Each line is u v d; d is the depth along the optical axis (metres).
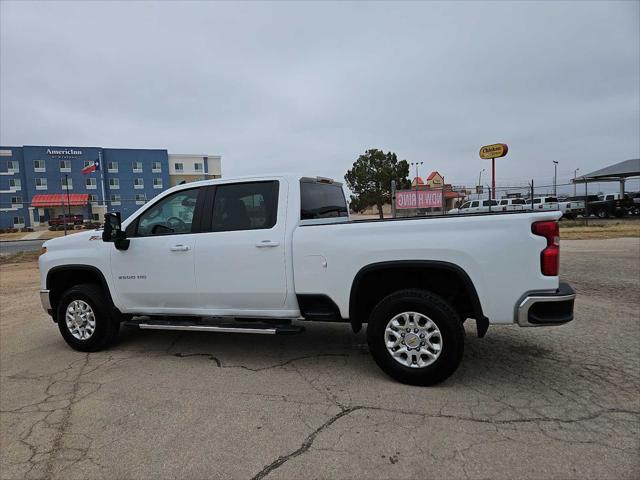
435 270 3.87
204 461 2.81
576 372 4.04
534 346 4.80
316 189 4.87
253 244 4.35
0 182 62.03
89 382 4.21
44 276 5.39
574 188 35.97
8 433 3.29
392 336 3.88
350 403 3.54
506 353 4.59
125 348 5.28
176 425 3.29
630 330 5.30
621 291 7.49
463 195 38.00
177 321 4.85
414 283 4.12
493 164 28.94
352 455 2.80
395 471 2.62
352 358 4.64
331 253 4.05
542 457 2.71
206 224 4.64
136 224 5.00
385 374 4.14
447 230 3.69
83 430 3.28
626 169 31.56
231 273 4.45
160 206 4.92
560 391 3.64
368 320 3.96
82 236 5.25
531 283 3.49
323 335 5.57
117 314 5.11
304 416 3.35
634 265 10.29
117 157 68.25
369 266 3.89
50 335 6.10
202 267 4.56
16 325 6.78
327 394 3.73
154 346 5.31
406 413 3.34
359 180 42.25
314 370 4.31
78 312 5.18
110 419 3.43
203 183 4.75
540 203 31.17
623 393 3.58
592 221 27.48
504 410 3.34
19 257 19.03
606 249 13.50
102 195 66.31
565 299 3.41
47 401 3.82
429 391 3.72
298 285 4.20
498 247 3.54
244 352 4.95
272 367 4.44
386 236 3.86
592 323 5.63
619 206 30.09
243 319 4.59
